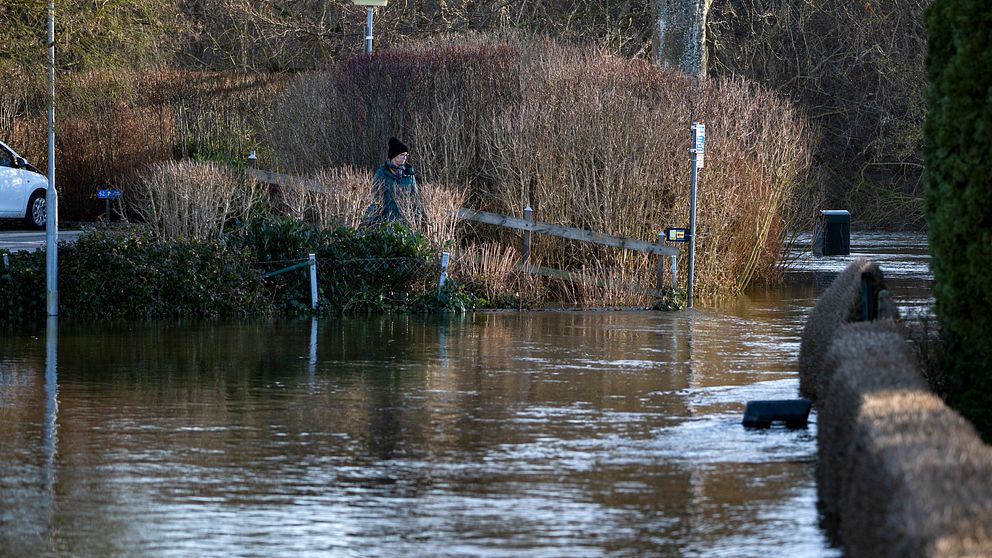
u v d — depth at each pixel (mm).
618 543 17500
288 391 29312
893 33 108000
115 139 76812
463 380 31125
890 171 112000
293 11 102188
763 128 57656
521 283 51031
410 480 21016
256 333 40062
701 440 24172
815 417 26438
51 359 34062
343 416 26375
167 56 88312
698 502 19641
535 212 52594
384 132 54719
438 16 100938
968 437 14461
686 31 75000
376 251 47250
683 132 53406
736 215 55188
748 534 17922
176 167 46938
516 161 52312
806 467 21984
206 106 75812
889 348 20906
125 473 21438
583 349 37031
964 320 23078
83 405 27391
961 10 22312
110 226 49562
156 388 29578
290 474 21406
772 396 29047
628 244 51406
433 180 53375
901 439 14266
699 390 29875
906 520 11914
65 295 43406
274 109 61844
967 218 22547
